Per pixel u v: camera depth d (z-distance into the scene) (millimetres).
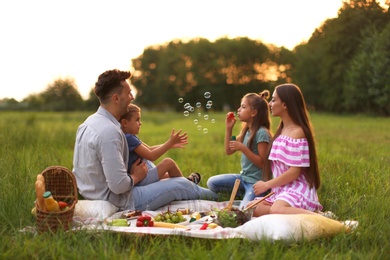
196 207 5762
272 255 3941
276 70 82125
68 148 10312
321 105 54844
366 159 8898
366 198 5633
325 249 4121
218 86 81625
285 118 5328
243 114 5922
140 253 4172
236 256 3793
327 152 9688
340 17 48562
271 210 5016
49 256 4000
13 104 50281
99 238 4375
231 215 4852
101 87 5293
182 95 84062
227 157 10180
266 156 5504
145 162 5953
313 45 56688
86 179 5293
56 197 4973
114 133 5145
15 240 4336
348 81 44188
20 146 8961
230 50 81562
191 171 7965
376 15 46094
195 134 20734
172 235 4367
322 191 6215
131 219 5031
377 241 4375
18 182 5691
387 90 39312
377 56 40375
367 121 29031
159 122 32688
